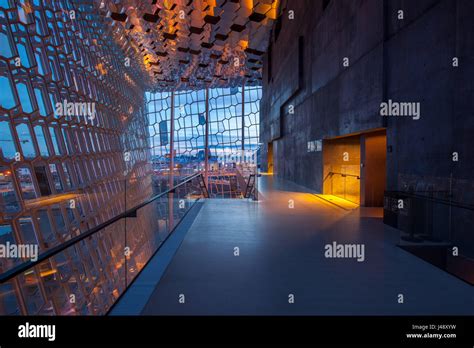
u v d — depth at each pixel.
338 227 4.57
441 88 3.59
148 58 17.53
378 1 4.96
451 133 3.42
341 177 7.59
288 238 3.95
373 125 5.17
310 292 2.30
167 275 2.65
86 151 11.30
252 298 2.19
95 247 10.28
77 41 11.48
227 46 14.47
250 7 10.01
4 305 6.64
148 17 11.03
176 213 5.29
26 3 8.26
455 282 2.50
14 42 7.43
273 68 16.19
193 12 10.38
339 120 6.73
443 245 3.42
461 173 3.25
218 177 27.11
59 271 8.20
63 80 9.84
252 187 7.95
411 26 4.20
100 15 11.84
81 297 8.86
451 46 3.42
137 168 21.05
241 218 5.27
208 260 3.07
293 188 9.86
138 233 4.48
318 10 8.19
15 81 7.37
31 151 7.80
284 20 12.48
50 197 8.45
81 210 9.95
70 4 11.12
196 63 17.98
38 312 7.20
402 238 3.64
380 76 4.93
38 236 7.59
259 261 3.05
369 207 6.36
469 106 3.14
